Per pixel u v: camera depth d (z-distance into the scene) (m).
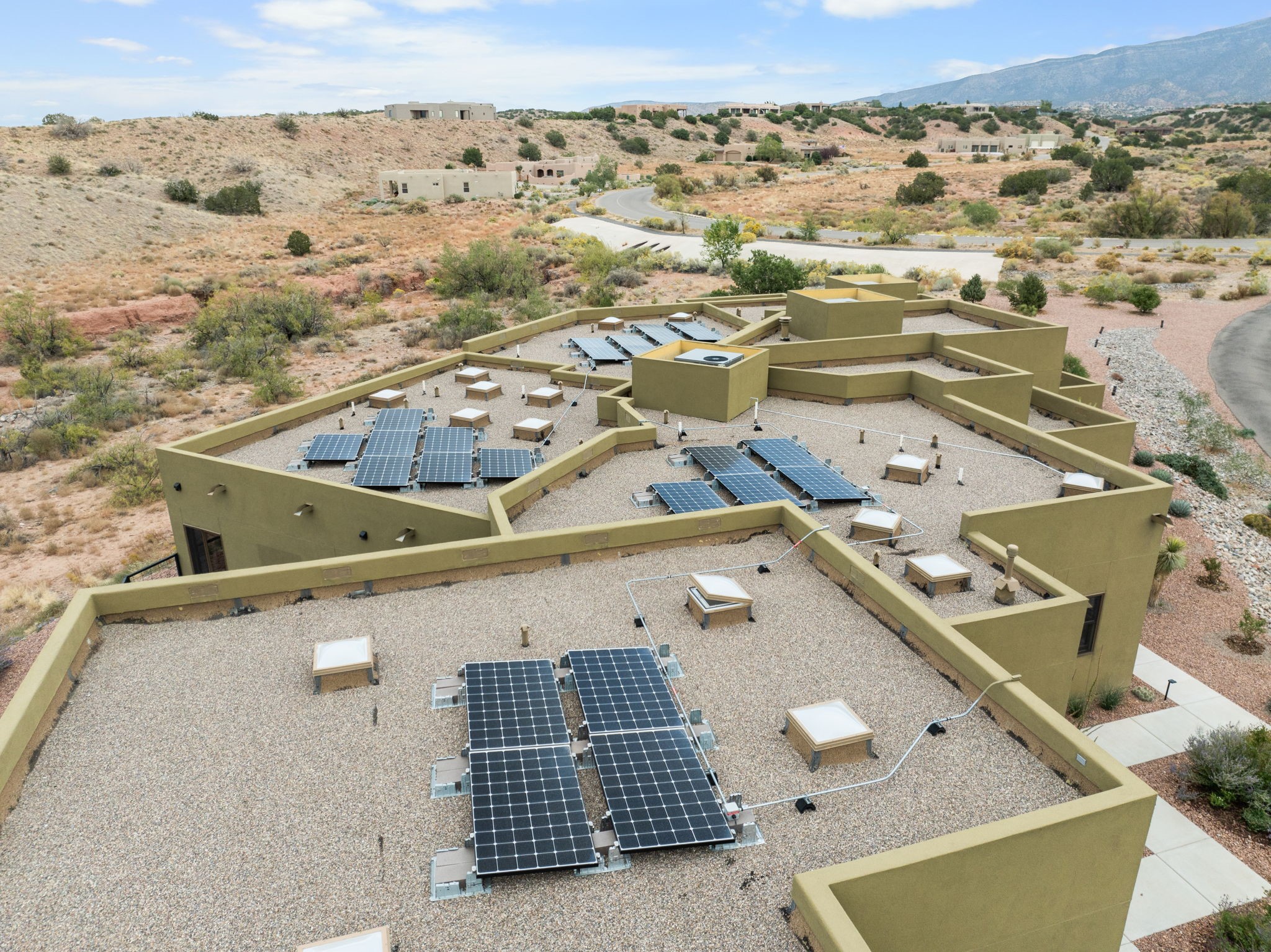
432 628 13.38
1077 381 35.25
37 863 8.88
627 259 77.12
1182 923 15.15
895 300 31.53
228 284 69.50
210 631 13.23
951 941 8.83
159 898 8.46
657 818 9.26
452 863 8.84
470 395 27.62
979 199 111.25
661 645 12.60
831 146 188.62
